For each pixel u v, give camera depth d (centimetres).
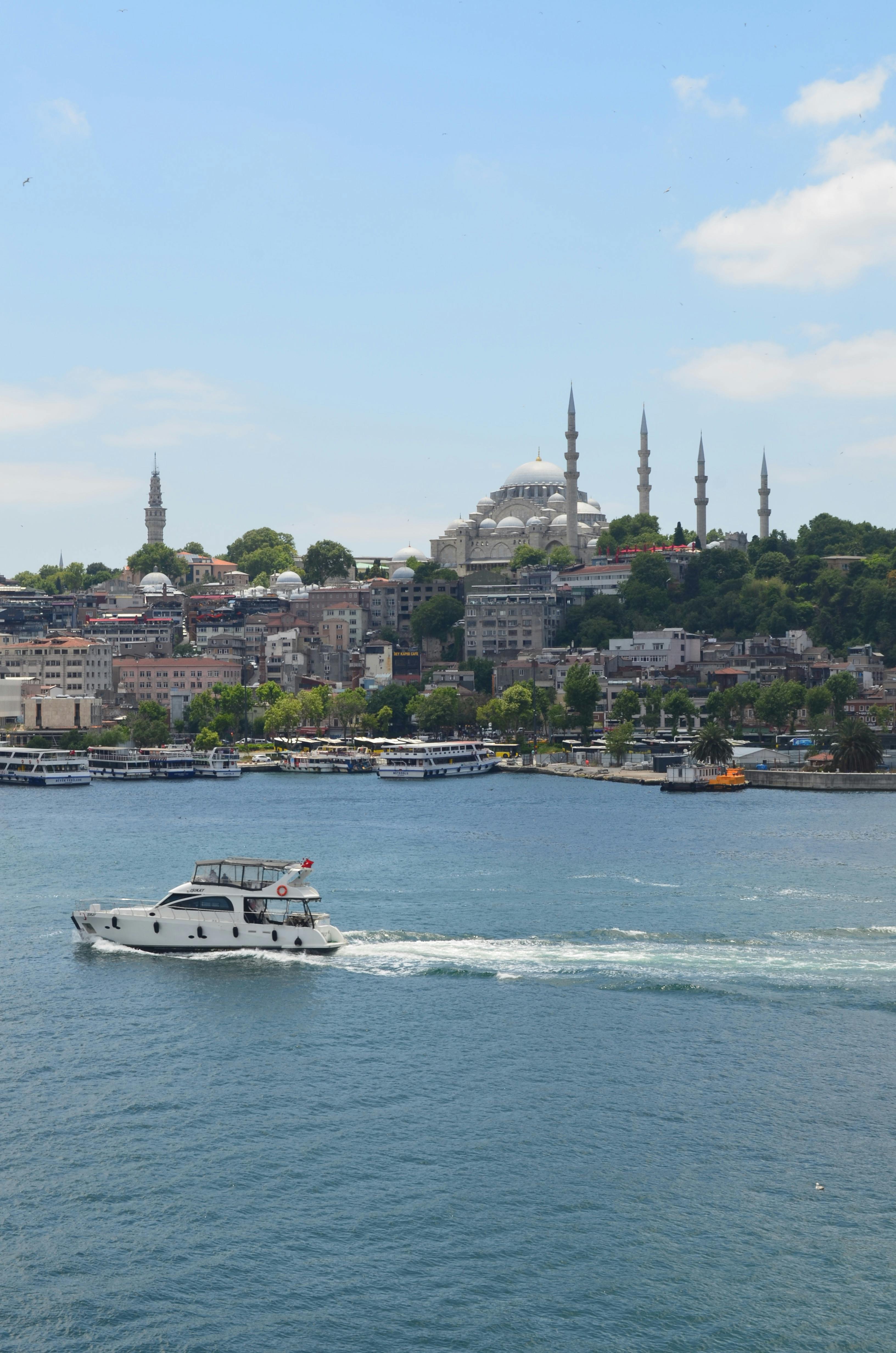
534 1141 8519
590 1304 6856
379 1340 6600
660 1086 9331
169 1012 11012
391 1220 7600
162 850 19650
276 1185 7988
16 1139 8581
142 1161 8281
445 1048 10100
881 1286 7000
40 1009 11119
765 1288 6981
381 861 18175
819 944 12825
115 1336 6638
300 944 12606
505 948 12756
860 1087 9275
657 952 12550
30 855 19300
